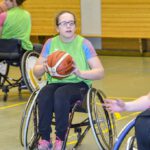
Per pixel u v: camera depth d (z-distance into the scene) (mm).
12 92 8234
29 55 7062
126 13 11695
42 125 4797
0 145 5488
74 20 4992
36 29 12672
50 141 4891
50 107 4809
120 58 11641
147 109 3650
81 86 4961
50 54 4824
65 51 4996
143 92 7977
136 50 12125
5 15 7449
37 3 12523
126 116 6547
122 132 3883
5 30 7457
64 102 4707
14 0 7566
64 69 4648
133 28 11703
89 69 5027
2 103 7457
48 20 12500
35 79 6930
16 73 9797
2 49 7426
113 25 11875
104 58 11727
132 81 8859
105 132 4949
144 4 11484
